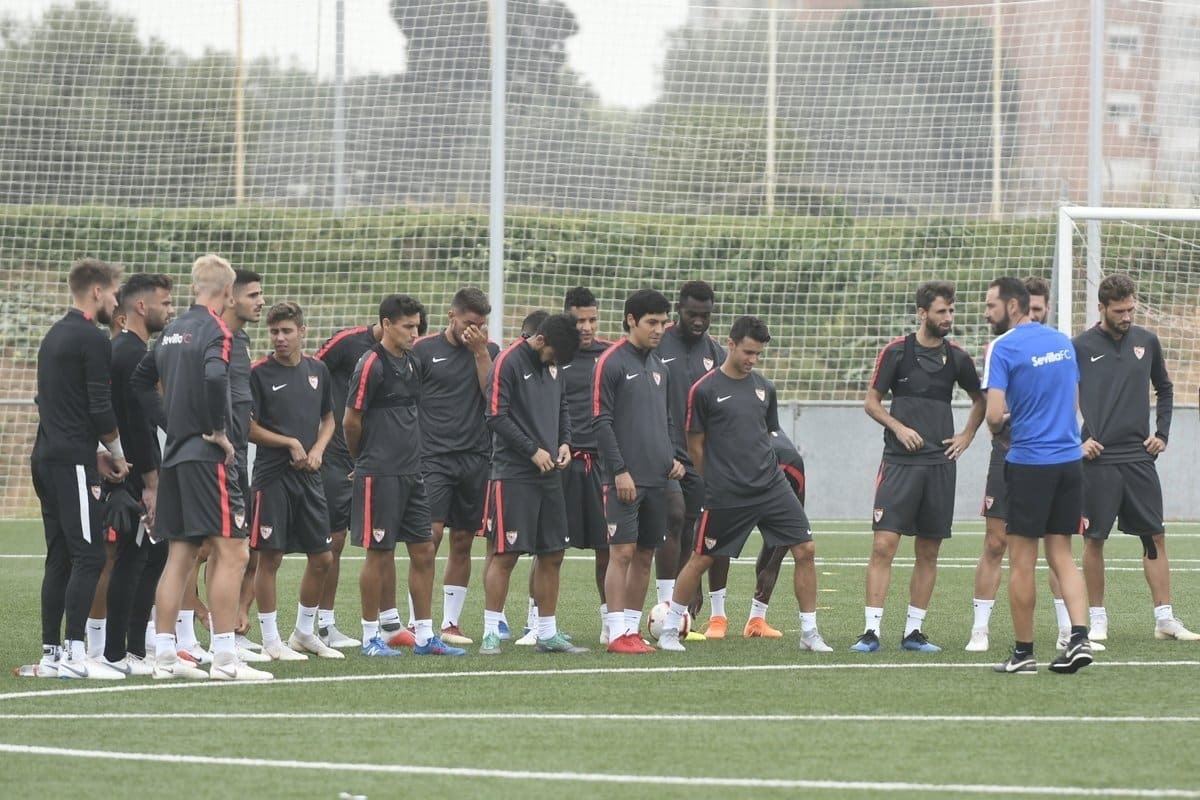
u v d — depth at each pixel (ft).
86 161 237.25
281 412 105.91
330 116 235.40
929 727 76.64
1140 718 79.15
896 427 107.14
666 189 234.99
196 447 93.20
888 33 235.40
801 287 234.38
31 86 236.63
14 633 116.47
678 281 233.76
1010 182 232.32
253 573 112.16
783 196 235.81
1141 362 114.32
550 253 231.71
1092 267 210.79
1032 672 95.81
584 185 233.35
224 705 84.07
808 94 235.81
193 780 64.49
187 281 236.02
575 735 74.59
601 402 107.34
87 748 71.41
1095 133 209.56
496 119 205.05
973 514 228.84
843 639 115.24
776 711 81.66
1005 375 95.09
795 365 233.35
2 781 64.34
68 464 94.22
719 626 117.60
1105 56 231.30
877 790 62.49
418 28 232.32
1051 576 108.99
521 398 106.11
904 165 234.58
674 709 82.48
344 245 234.58
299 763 67.92
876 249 234.17
